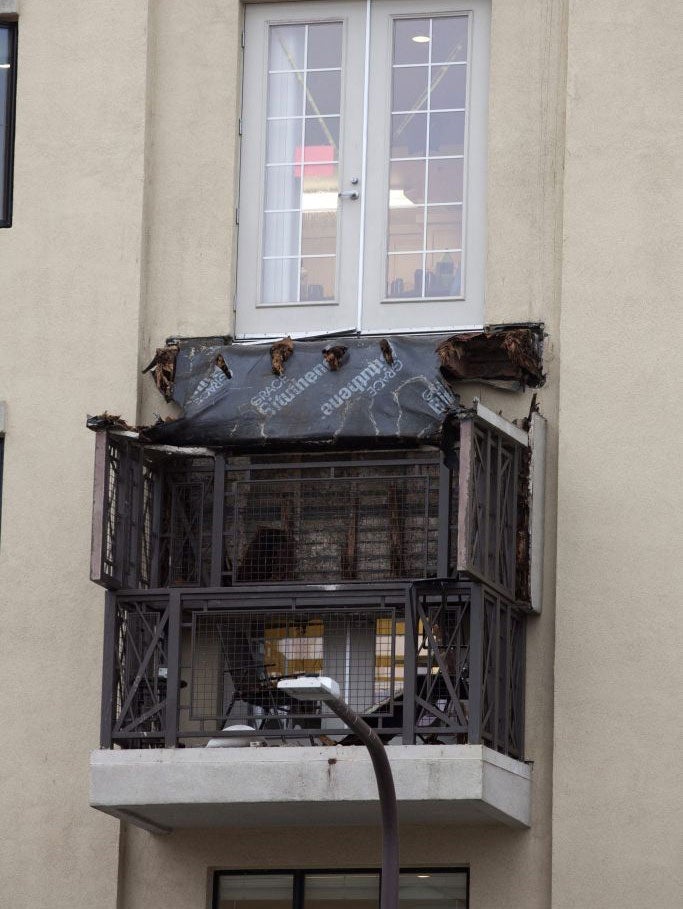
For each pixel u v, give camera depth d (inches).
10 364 825.5
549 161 800.9
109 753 734.5
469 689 714.2
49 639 797.2
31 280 831.1
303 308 818.2
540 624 759.7
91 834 776.9
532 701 754.2
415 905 757.3
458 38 828.6
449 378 781.3
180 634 744.3
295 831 769.6
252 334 820.0
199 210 830.5
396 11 835.4
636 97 788.6
